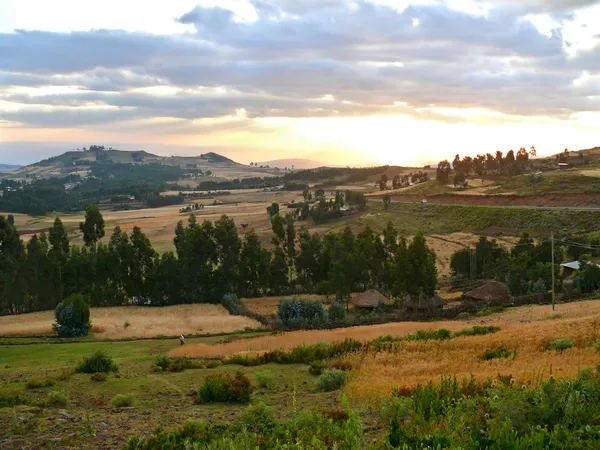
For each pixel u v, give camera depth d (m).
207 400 23.86
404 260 78.88
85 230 113.19
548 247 98.75
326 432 14.04
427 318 70.56
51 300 92.75
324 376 26.25
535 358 29.59
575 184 162.38
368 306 81.62
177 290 96.75
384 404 17.03
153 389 27.81
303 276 108.62
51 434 17.45
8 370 38.81
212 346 49.94
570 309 62.31
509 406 13.77
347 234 111.12
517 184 181.12
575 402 13.89
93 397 26.08
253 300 97.50
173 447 14.34
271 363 36.94
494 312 68.81
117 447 15.75
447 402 16.44
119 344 57.38
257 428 16.36
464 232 149.12
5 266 89.81
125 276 96.69
